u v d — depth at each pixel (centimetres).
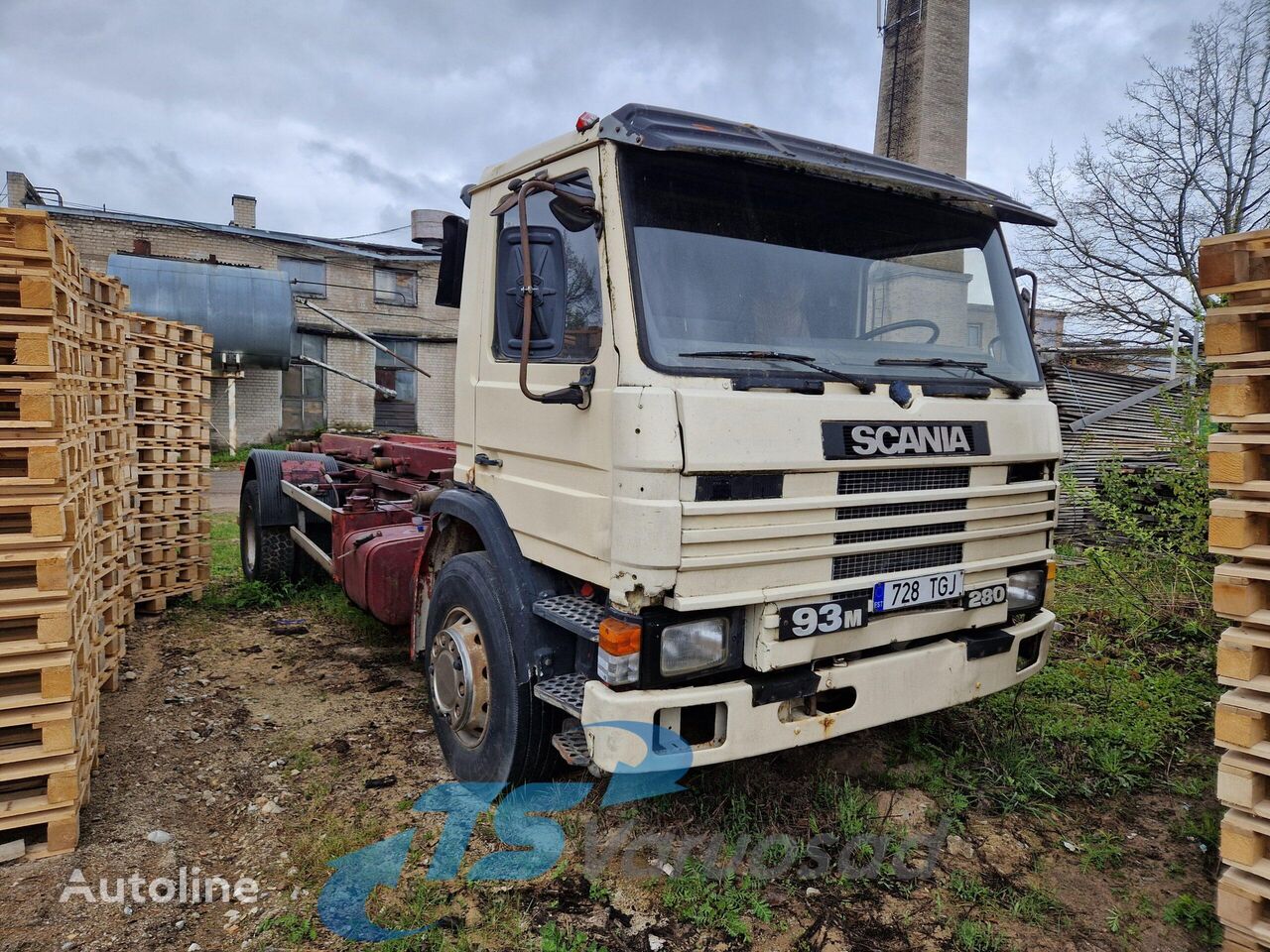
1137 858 335
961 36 1311
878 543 316
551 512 333
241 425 2294
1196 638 567
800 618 297
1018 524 368
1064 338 1355
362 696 499
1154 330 1334
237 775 400
